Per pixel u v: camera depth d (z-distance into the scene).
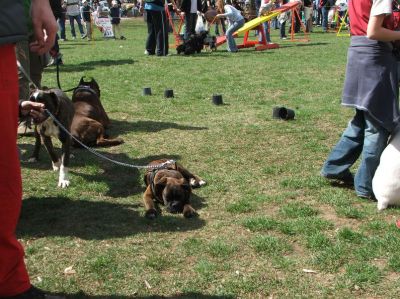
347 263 3.72
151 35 16.08
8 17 2.56
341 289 3.38
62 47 20.03
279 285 3.45
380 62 4.55
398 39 4.36
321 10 27.02
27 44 5.14
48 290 3.41
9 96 2.65
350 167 5.57
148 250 3.96
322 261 3.74
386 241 3.98
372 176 4.82
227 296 3.32
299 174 5.63
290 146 6.64
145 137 7.18
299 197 5.00
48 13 3.00
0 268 2.74
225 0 22.33
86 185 5.39
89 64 14.32
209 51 17.41
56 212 4.69
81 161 6.20
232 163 6.04
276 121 7.92
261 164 5.99
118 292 3.39
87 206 4.84
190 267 3.71
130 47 19.45
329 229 4.28
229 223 4.44
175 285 3.47
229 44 17.05
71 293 3.38
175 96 9.99
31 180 5.61
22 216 4.58
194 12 16.91
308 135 7.10
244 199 4.95
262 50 17.61
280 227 4.27
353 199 4.91
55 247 4.01
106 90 10.58
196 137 7.12
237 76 12.12
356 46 4.65
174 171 4.94
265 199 4.93
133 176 5.67
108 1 28.94
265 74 12.39
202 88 10.72
